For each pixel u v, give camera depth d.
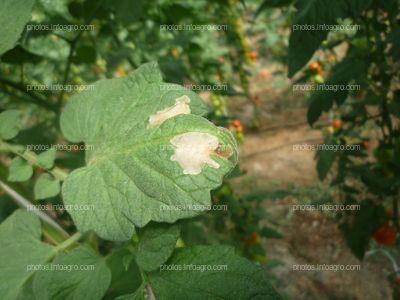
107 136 0.12
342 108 0.53
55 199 0.21
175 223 0.11
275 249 0.57
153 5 0.33
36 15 0.32
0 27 0.14
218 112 0.45
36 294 0.11
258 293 0.10
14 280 0.12
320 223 0.60
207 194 0.10
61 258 0.12
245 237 0.35
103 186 0.11
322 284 0.52
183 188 0.10
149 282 0.11
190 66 0.38
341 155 0.35
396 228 0.33
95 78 0.44
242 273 0.11
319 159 0.35
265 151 0.77
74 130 0.13
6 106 0.28
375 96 0.31
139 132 0.12
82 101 0.14
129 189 0.11
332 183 0.36
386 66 0.28
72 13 0.25
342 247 0.56
